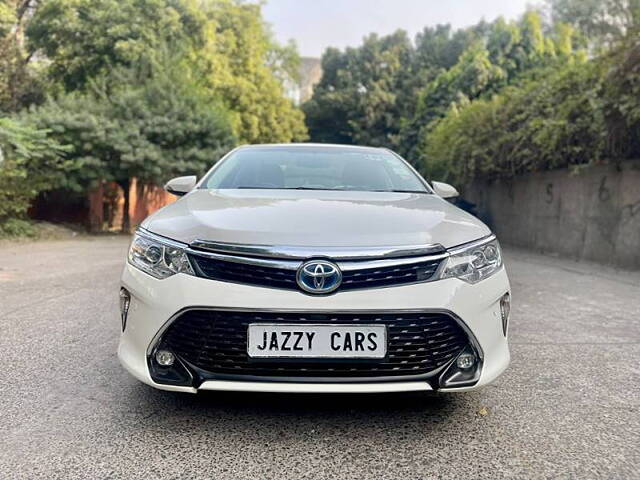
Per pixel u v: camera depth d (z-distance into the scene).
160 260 2.05
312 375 1.95
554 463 1.88
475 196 12.86
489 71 20.30
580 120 7.77
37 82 17.92
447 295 1.99
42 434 2.04
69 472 1.78
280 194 2.78
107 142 12.67
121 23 18.23
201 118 14.21
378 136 36.78
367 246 1.98
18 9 20.72
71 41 18.61
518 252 9.66
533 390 2.58
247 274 1.95
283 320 1.92
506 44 20.72
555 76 9.16
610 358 3.10
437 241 2.06
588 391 2.58
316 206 2.41
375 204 2.51
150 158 12.95
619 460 1.91
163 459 1.87
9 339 3.35
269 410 2.30
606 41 7.14
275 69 32.38
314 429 2.13
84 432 2.07
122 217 15.20
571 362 3.02
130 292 2.10
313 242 1.98
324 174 3.23
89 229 14.56
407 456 1.92
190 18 20.36
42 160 11.64
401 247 1.99
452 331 2.01
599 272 6.82
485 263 2.16
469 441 2.04
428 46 38.28
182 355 1.98
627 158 7.14
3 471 1.78
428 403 2.41
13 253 8.64
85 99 13.71
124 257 8.10
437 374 1.99
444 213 2.42
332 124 39.62
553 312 4.34
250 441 2.02
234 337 1.94
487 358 2.07
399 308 1.94
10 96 16.64
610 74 6.45
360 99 37.59
